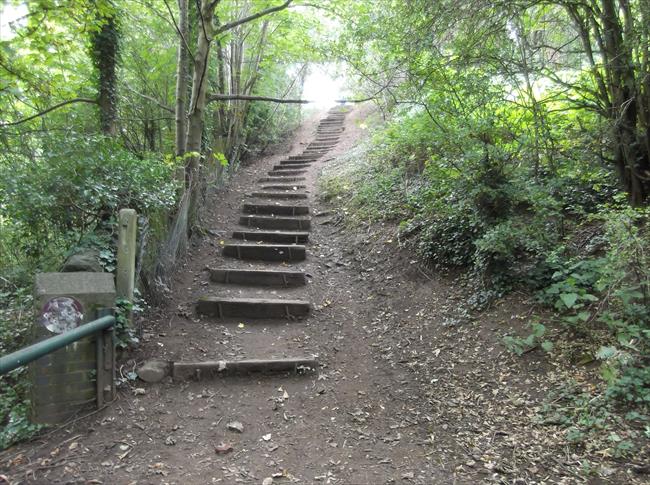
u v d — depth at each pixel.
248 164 11.45
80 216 4.26
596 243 4.18
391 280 5.41
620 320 3.32
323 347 4.36
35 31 4.55
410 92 5.15
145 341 4.07
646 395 2.90
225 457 2.86
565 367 3.46
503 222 4.30
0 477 2.53
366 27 5.48
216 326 4.62
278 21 9.08
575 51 4.44
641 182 4.29
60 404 3.10
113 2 5.46
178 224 5.44
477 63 4.43
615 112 4.25
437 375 3.79
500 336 3.98
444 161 4.84
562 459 2.74
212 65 8.68
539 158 4.68
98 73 5.70
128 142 6.85
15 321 3.76
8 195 3.84
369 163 8.71
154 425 3.14
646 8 3.71
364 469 2.78
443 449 2.96
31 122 5.56
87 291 3.20
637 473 2.55
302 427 3.22
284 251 6.24
